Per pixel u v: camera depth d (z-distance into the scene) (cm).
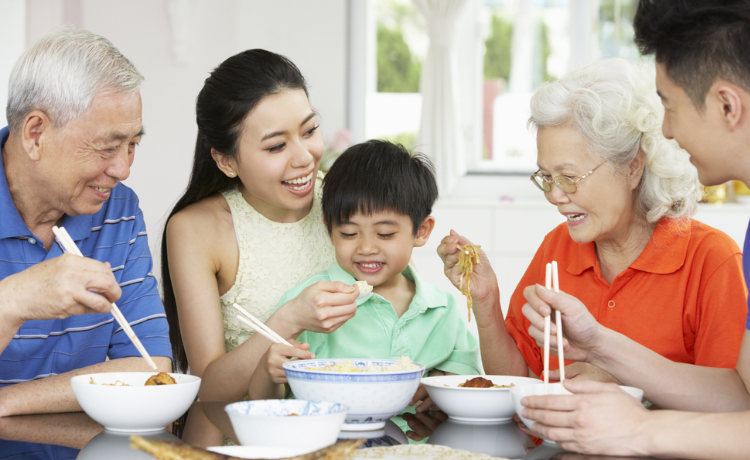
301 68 421
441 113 412
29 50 125
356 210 151
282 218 178
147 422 104
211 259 167
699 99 104
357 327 157
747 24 97
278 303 174
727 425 94
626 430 96
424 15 412
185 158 417
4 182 133
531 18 430
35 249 140
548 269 116
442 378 129
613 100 131
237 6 414
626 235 147
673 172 136
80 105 121
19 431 111
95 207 136
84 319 144
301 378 108
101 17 412
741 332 131
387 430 112
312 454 80
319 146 159
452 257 149
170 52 412
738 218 372
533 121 138
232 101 151
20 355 138
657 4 106
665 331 143
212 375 143
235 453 84
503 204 380
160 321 151
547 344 112
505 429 114
